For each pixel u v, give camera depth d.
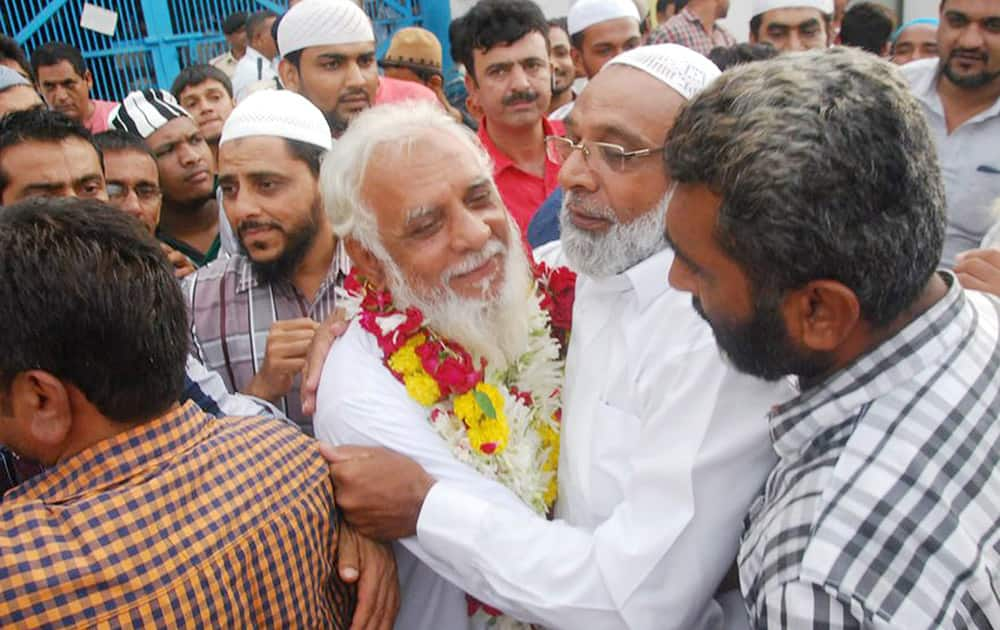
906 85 0.82
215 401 1.49
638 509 1.23
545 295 1.67
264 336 1.97
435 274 1.39
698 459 1.19
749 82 0.82
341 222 1.45
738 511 1.22
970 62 2.59
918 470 0.79
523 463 1.44
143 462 0.99
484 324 1.44
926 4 6.91
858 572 0.76
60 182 1.78
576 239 1.47
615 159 1.39
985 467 0.81
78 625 0.87
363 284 1.57
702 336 1.24
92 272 0.95
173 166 2.89
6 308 0.93
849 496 0.80
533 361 1.57
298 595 1.06
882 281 0.79
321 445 1.28
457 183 1.36
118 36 6.18
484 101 3.15
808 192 0.76
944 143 2.75
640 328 1.37
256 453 1.12
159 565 0.93
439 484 1.30
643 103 1.36
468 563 1.26
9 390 0.96
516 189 3.17
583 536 1.28
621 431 1.38
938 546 0.76
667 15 5.43
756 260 0.81
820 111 0.77
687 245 0.88
